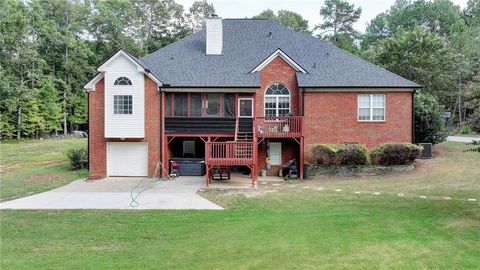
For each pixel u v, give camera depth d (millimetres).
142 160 22984
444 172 20609
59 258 9156
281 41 26969
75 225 12281
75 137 56344
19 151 36625
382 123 23016
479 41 55031
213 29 25688
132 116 22250
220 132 22922
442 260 8461
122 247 10000
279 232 10945
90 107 22859
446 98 44219
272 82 23828
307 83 22812
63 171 24531
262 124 22453
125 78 22172
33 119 52719
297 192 17516
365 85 22625
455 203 14398
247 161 19422
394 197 15758
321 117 22969
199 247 9805
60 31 61656
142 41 68812
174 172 22906
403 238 10102
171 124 22906
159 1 68438
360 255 8836
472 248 9273
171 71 23922
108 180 21703
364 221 12000
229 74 23641
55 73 61156
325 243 9797
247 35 27531
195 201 15930
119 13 68312
